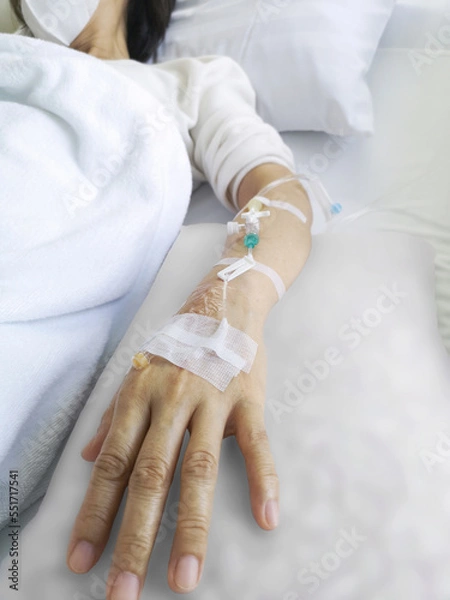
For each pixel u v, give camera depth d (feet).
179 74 1.71
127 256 1.05
